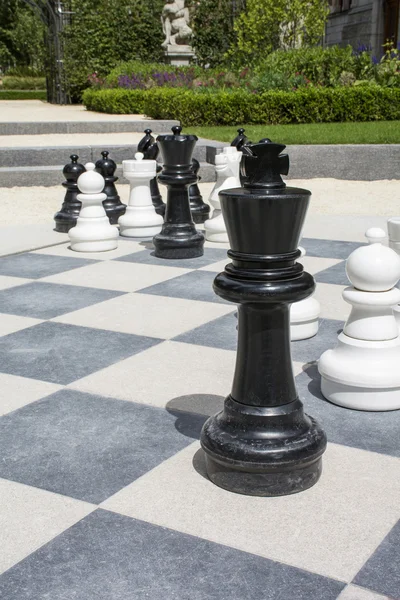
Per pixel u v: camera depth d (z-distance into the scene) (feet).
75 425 9.19
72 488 7.63
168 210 19.01
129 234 21.84
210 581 6.09
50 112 57.57
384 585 6.02
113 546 6.60
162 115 47.85
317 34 67.87
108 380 10.69
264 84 53.21
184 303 14.70
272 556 6.42
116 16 73.97
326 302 14.66
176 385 10.45
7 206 27.50
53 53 74.33
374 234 9.90
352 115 47.91
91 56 72.90
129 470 8.01
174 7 76.38
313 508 7.22
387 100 47.85
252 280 7.39
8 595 5.96
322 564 6.30
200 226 23.25
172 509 7.20
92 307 14.49
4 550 6.56
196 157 35.50
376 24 100.63
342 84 54.90
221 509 7.20
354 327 9.88
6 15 147.13
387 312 9.84
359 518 7.02
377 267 9.59
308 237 21.09
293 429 7.61
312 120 47.60
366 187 31.76
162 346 12.14
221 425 7.79
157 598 5.90
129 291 15.69
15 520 7.04
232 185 20.90
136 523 6.96
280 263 7.42
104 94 55.47
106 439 8.78
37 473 7.97
